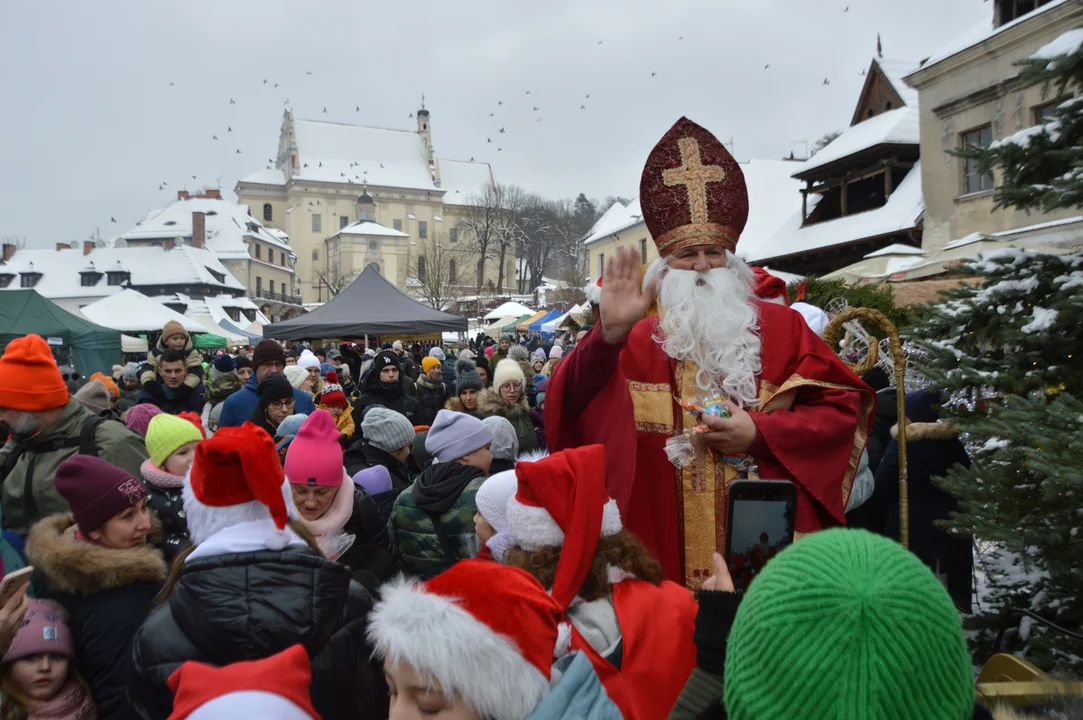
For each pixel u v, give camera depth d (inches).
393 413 191.5
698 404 92.5
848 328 172.6
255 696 54.8
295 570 80.0
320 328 550.3
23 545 131.2
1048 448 93.5
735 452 87.5
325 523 123.1
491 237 3321.9
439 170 4178.2
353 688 86.2
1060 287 123.3
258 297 2994.6
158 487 132.0
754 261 932.6
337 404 270.4
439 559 134.8
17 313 632.4
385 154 3927.2
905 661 33.9
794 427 85.9
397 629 52.5
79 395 212.7
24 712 90.4
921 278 426.3
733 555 68.9
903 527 112.5
